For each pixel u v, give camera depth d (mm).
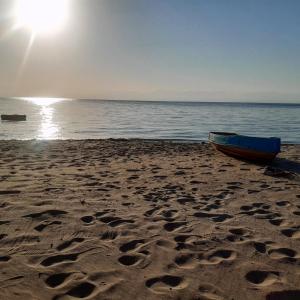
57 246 3158
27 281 2510
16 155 9656
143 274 2678
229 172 7441
